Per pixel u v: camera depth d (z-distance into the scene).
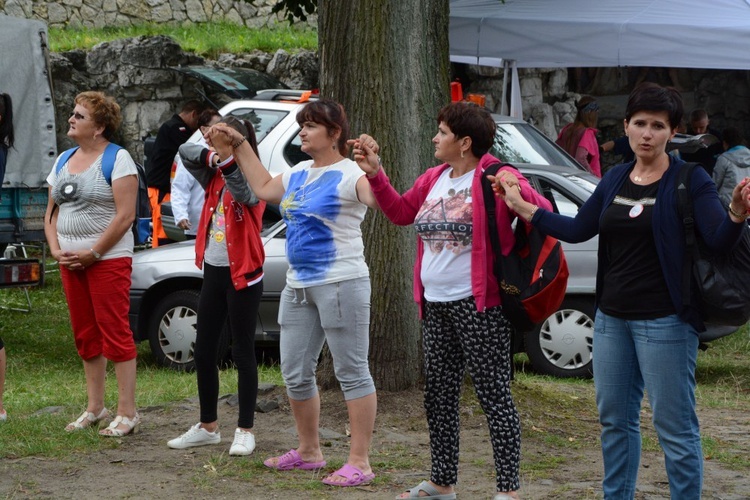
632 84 19.44
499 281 4.97
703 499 5.62
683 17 12.99
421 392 7.40
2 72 11.27
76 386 9.09
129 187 6.64
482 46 13.77
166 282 10.08
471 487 5.73
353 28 7.29
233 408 7.45
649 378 4.51
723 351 11.48
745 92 19.33
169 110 18.39
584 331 9.65
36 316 13.15
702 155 14.96
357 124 7.34
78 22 21.56
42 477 5.84
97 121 6.69
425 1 7.42
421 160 7.44
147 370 9.85
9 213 11.23
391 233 7.31
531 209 4.73
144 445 6.53
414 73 7.37
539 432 6.96
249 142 6.01
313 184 5.55
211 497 5.48
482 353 5.03
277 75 19.39
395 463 6.13
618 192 4.56
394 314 7.34
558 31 13.33
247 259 6.11
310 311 5.70
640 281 4.48
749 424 7.79
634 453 4.71
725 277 4.32
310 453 5.98
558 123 19.27
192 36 21.25
